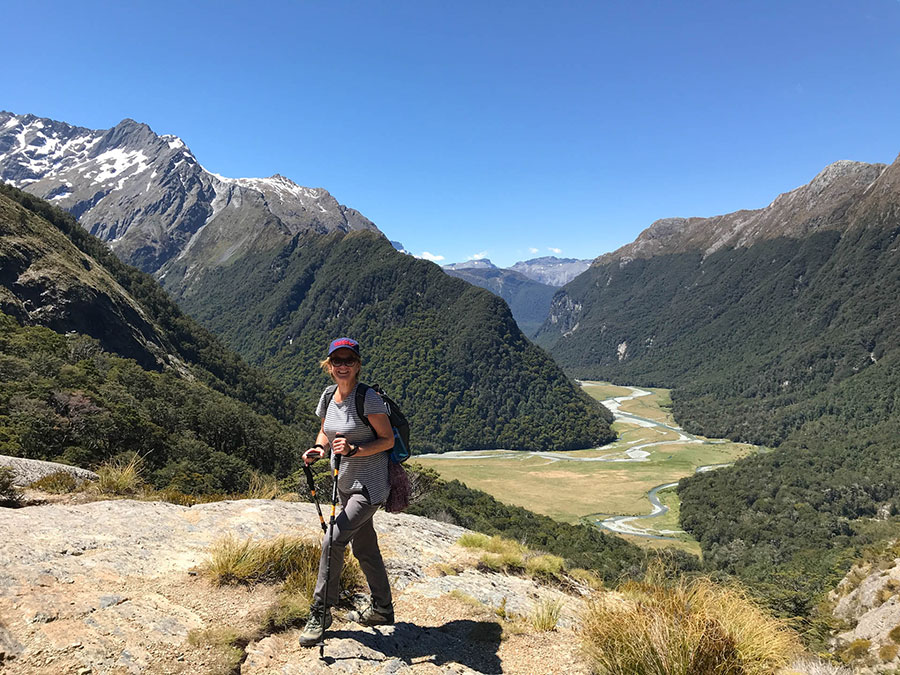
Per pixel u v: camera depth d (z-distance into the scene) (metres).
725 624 4.45
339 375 3.89
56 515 4.88
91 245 153.75
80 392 44.06
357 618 4.26
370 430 3.88
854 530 91.75
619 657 4.04
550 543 55.09
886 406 185.50
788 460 144.00
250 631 3.66
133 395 59.75
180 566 4.42
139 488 8.38
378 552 4.14
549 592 6.61
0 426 31.11
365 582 5.04
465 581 5.96
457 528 9.62
